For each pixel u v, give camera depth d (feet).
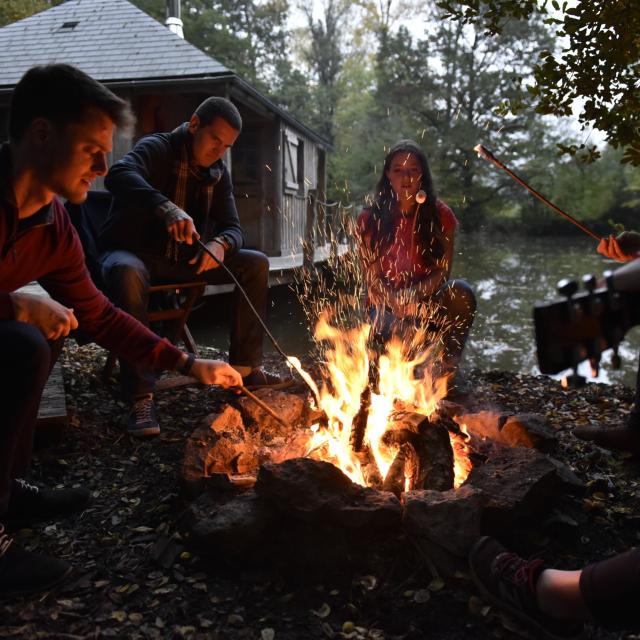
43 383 5.84
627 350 23.26
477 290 38.27
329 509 6.17
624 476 8.43
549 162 99.35
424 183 11.21
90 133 5.38
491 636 5.50
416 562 6.25
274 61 111.86
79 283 6.88
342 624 5.66
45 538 6.94
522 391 12.84
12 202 5.68
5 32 33.83
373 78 112.06
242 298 11.01
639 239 8.99
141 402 9.52
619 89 9.41
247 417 8.67
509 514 6.34
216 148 10.44
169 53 30.66
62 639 5.46
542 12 9.09
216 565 6.40
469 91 99.30
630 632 5.63
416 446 7.43
